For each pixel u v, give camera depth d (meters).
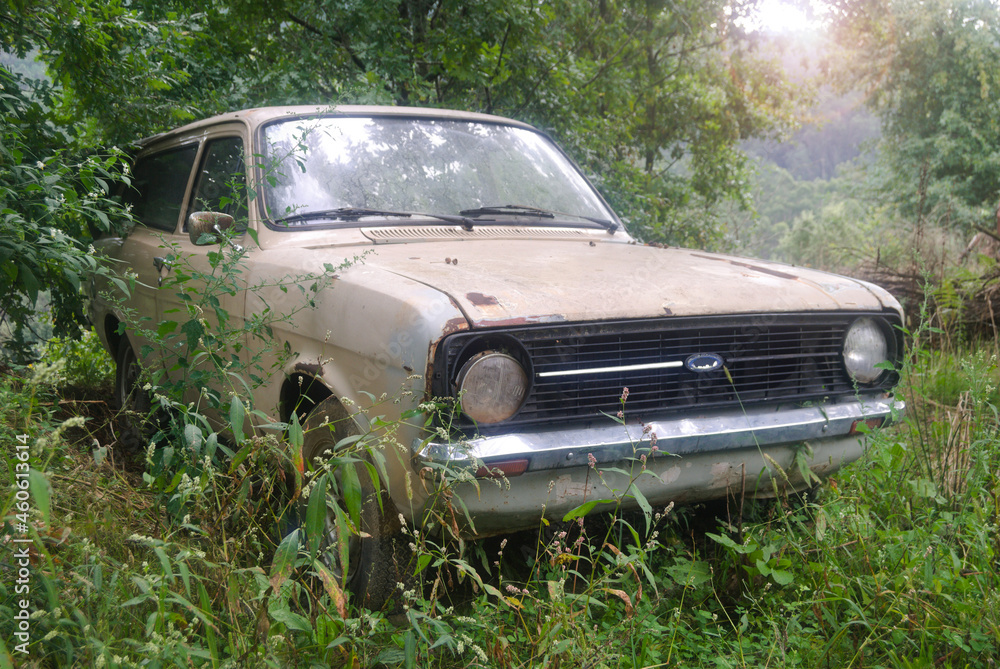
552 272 2.60
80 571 1.77
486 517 2.23
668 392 2.47
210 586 2.06
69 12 4.05
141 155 4.67
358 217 3.19
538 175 3.87
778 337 2.64
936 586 2.38
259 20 6.88
